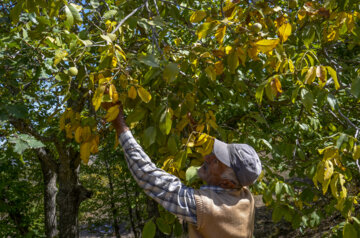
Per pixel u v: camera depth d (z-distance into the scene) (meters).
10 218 11.29
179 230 1.83
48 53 2.17
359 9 2.14
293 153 2.51
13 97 2.46
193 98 1.88
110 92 1.44
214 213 1.24
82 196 7.62
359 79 1.59
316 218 2.19
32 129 5.21
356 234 1.66
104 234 15.27
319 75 1.60
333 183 1.67
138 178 1.34
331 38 2.19
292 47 2.28
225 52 1.97
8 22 2.21
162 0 2.26
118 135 1.47
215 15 2.01
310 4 2.07
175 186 1.30
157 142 1.86
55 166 7.41
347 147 1.75
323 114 2.93
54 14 1.72
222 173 1.33
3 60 2.04
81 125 1.66
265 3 2.03
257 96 1.72
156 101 1.87
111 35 1.68
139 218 12.63
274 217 2.15
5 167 8.41
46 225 9.97
